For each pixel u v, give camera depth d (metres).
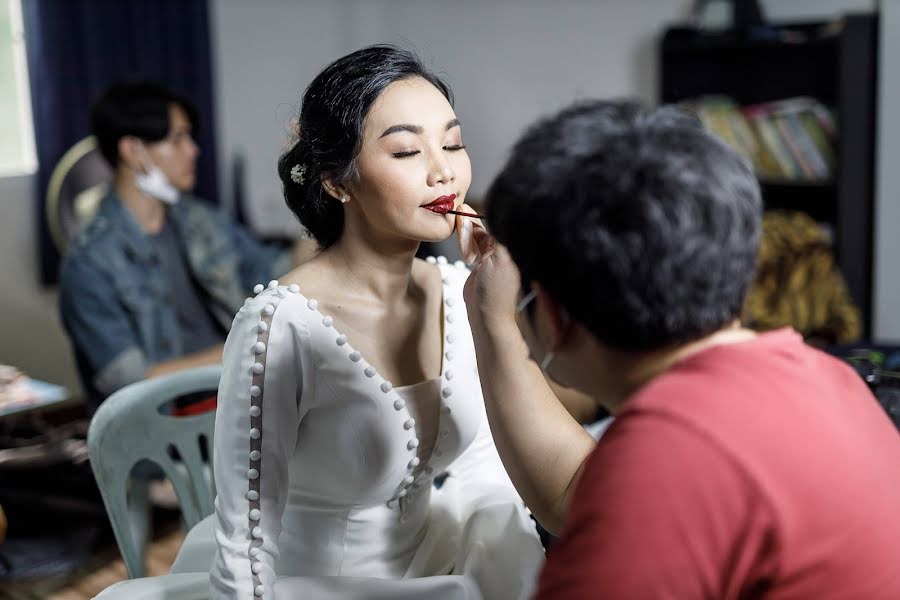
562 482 1.04
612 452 0.72
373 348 1.21
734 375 0.74
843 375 0.83
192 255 2.66
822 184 3.80
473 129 4.80
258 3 4.48
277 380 1.12
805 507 0.70
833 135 3.75
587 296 0.74
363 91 1.12
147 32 3.85
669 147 0.73
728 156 0.74
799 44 3.82
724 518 0.69
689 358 0.76
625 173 0.71
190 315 2.68
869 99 3.65
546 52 4.54
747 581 0.72
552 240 0.73
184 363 2.43
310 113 1.16
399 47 1.19
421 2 4.83
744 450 0.70
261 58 4.51
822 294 3.34
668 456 0.69
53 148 3.58
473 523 1.30
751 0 3.89
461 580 1.15
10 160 3.75
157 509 2.97
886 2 3.57
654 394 0.73
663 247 0.71
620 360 0.79
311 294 1.19
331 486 1.21
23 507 2.87
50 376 3.84
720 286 0.73
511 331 1.03
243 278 2.85
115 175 2.58
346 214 1.20
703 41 3.88
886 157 3.64
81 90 3.65
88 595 2.53
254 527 1.11
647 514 0.68
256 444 1.11
